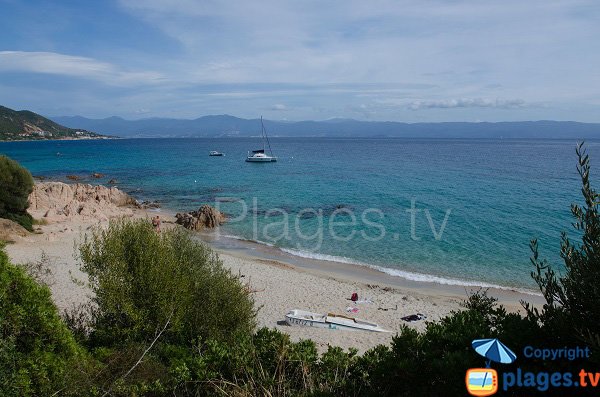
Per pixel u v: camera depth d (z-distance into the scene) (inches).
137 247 510.0
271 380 300.4
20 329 335.6
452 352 234.8
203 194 2469.2
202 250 632.4
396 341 259.3
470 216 1776.6
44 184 2062.0
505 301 944.9
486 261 1227.9
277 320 808.3
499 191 2443.4
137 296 488.7
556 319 206.2
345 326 765.9
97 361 382.0
